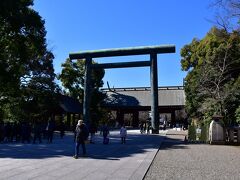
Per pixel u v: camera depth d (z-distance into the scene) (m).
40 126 24.72
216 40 37.25
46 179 9.88
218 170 12.45
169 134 39.78
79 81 60.16
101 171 11.63
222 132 25.23
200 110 33.31
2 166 12.31
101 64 43.62
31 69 38.28
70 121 54.91
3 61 31.25
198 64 38.88
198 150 20.58
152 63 41.44
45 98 39.19
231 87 30.03
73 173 11.11
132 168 12.44
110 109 63.50
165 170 12.33
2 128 25.64
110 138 31.83
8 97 36.03
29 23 31.66
